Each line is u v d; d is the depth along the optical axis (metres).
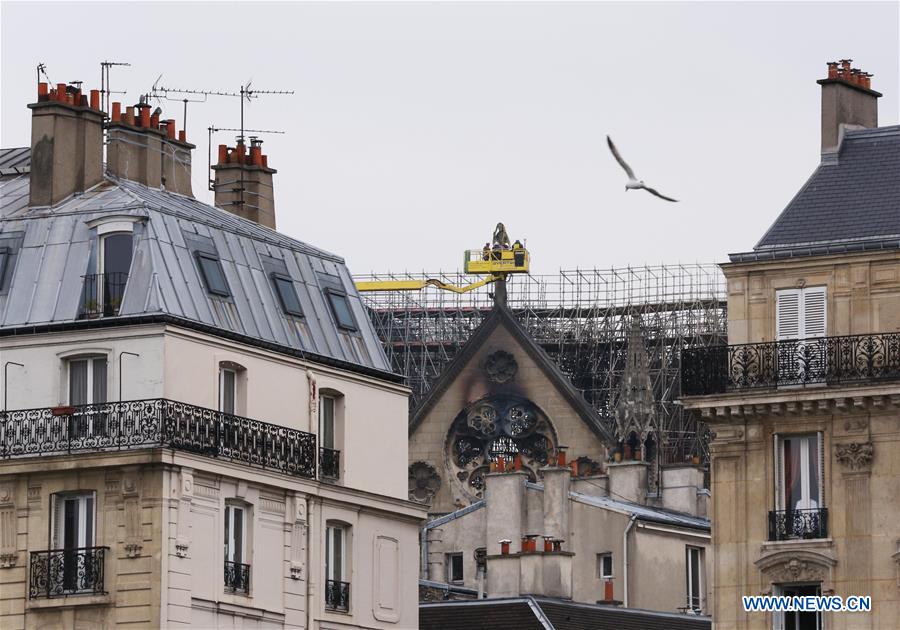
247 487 174.50
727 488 173.75
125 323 170.88
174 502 167.75
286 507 178.25
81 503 169.25
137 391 169.88
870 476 169.38
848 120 183.62
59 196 181.50
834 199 178.62
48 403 171.88
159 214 177.25
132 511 167.38
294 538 178.50
